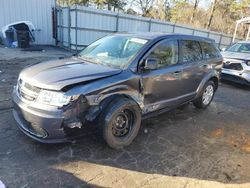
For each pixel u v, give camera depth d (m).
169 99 4.54
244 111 6.14
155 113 4.36
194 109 5.86
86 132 3.35
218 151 3.92
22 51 12.41
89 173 3.07
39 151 3.41
